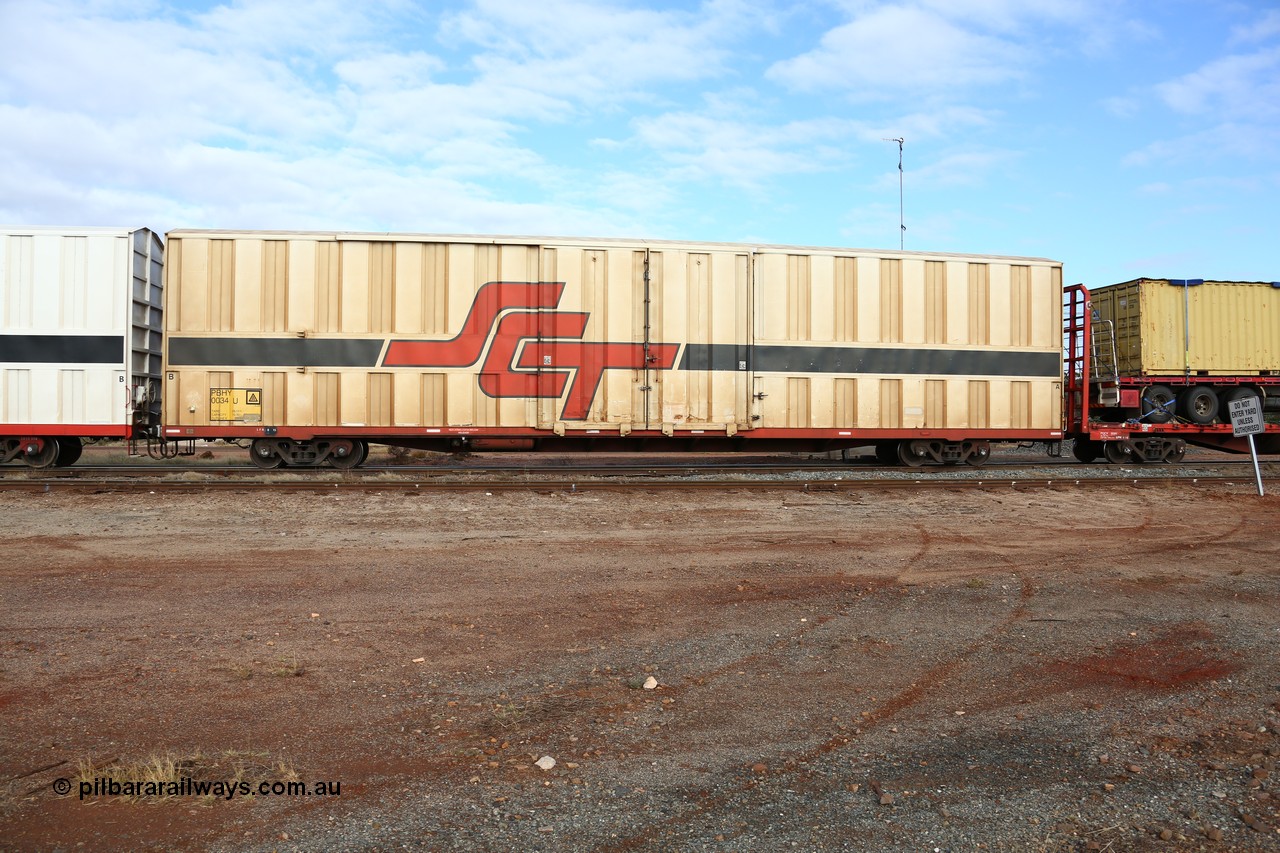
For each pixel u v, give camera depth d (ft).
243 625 18.98
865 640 18.53
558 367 45.27
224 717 13.87
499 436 45.16
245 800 11.05
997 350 49.47
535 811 10.88
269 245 43.80
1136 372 54.44
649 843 10.14
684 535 30.78
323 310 43.98
